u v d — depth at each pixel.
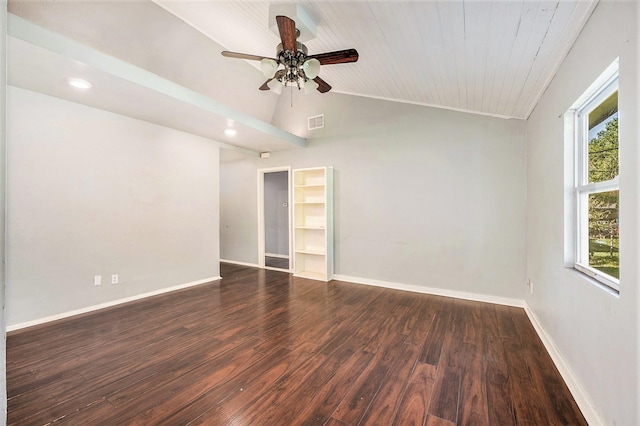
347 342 2.57
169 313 3.27
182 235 4.32
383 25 2.04
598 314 1.54
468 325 2.94
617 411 1.35
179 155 4.25
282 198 7.12
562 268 2.11
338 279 4.83
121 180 3.59
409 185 4.16
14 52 2.08
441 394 1.86
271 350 2.42
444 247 3.93
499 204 3.58
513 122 3.49
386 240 4.37
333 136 4.84
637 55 1.17
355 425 1.60
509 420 1.63
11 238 2.76
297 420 1.63
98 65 2.34
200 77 4.14
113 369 2.13
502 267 3.58
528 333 2.75
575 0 1.45
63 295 3.10
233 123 3.82
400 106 4.21
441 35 1.96
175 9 3.11
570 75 1.90
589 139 1.89
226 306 3.52
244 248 6.07
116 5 2.87
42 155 2.93
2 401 0.44
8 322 2.75
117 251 3.56
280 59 2.54
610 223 1.60
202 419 1.64
